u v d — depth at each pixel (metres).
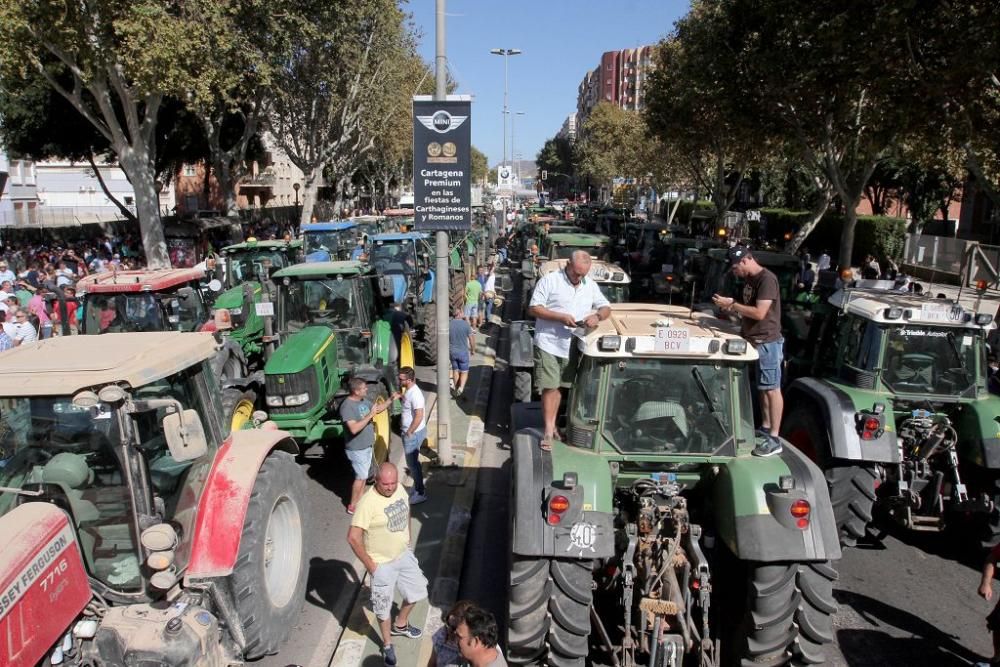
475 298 17.56
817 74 16.45
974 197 35.00
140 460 4.45
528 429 5.73
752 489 4.84
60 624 3.93
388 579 5.50
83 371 4.45
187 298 12.05
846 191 20.47
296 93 30.00
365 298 10.88
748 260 6.14
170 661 4.24
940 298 8.16
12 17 15.36
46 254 22.78
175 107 29.98
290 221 49.50
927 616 6.35
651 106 29.05
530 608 4.82
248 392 9.29
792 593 4.78
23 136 30.61
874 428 6.84
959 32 11.70
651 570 4.73
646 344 5.12
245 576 5.19
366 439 8.26
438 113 8.91
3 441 4.42
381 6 28.89
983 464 6.84
